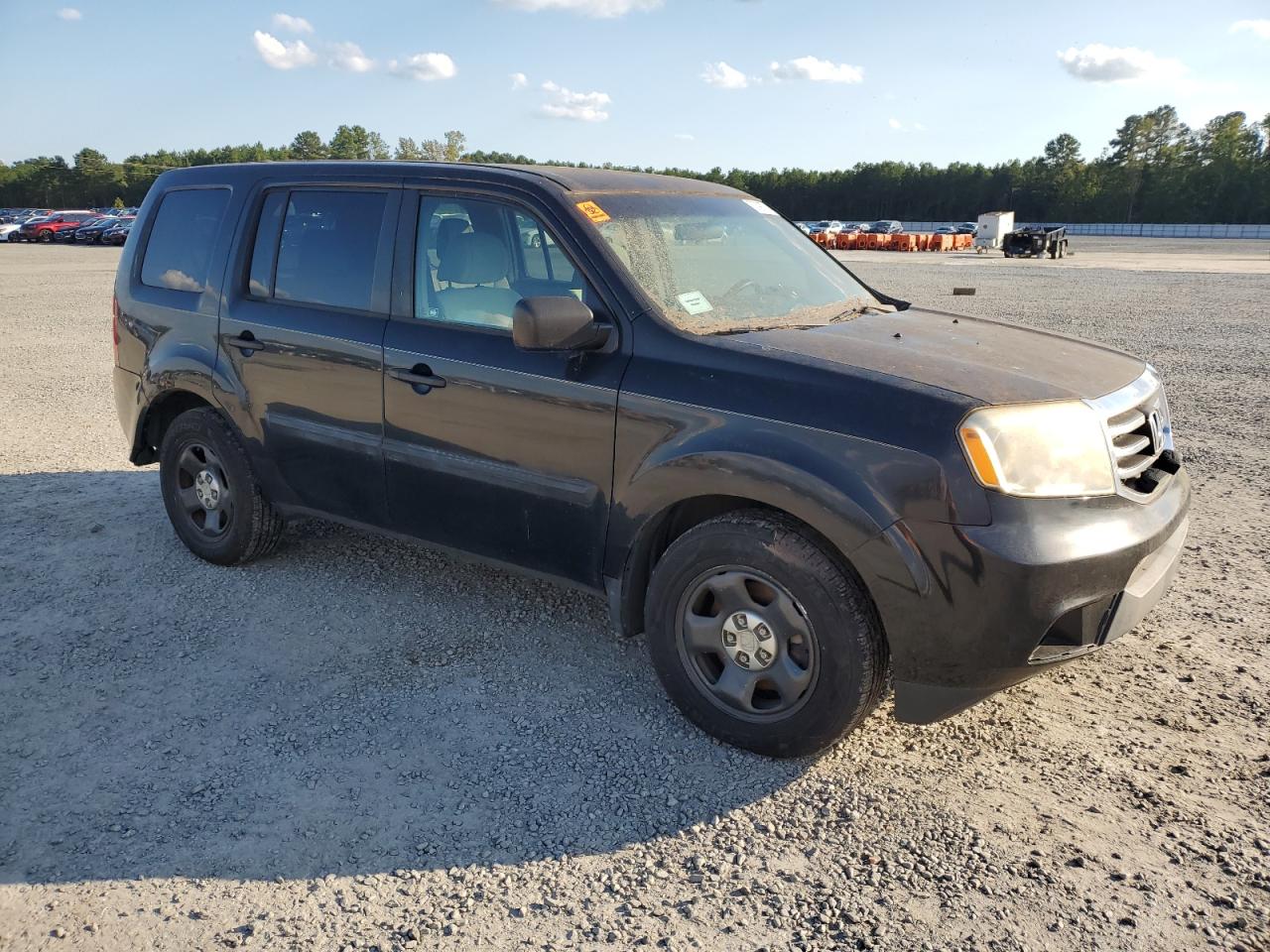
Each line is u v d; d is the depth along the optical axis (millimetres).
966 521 2699
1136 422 3102
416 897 2527
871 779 3051
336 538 5184
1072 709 3473
